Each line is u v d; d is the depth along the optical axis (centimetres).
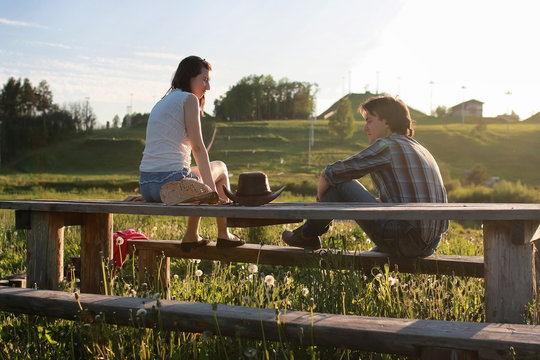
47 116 16812
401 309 288
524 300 253
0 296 272
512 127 15038
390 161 351
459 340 182
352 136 14162
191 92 384
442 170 8462
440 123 19412
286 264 388
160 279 411
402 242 339
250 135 14150
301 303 306
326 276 325
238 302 342
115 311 242
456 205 296
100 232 376
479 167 7344
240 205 321
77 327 288
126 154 13350
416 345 188
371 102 384
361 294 309
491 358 177
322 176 365
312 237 386
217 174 397
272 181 6431
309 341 204
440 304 305
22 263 571
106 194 4506
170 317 230
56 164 12688
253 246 404
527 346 173
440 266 356
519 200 3481
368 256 366
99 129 17025
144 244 431
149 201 364
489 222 261
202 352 247
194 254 416
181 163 358
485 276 264
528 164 10719
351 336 198
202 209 278
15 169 12156
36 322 304
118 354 244
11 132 14338
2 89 17338
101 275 375
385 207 274
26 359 254
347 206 292
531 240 262
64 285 357
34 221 343
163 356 238
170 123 358
